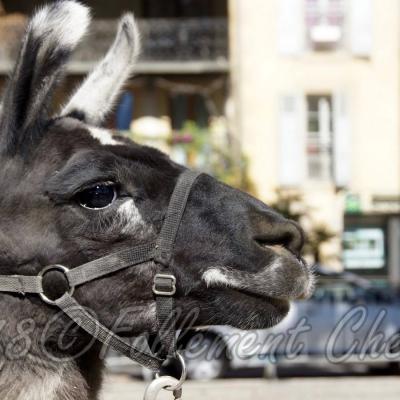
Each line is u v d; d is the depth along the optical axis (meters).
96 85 5.75
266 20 31.23
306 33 31.42
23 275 4.75
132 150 4.91
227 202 4.84
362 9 31.34
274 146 31.02
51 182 4.76
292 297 4.73
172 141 28.25
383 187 31.34
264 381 17.34
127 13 5.79
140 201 4.82
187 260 4.78
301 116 31.16
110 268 4.76
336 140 31.19
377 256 31.38
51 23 4.78
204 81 31.52
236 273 4.73
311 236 25.80
